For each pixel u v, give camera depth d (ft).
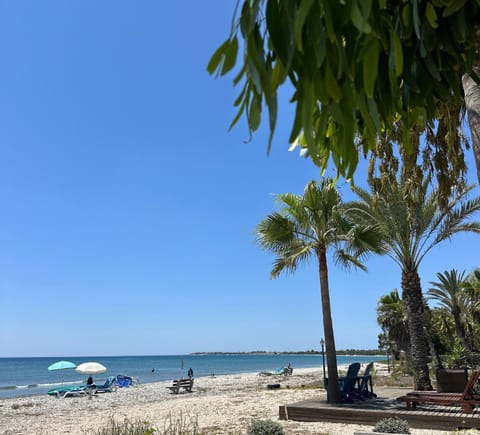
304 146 5.40
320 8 3.68
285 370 152.46
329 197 44.04
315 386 86.53
